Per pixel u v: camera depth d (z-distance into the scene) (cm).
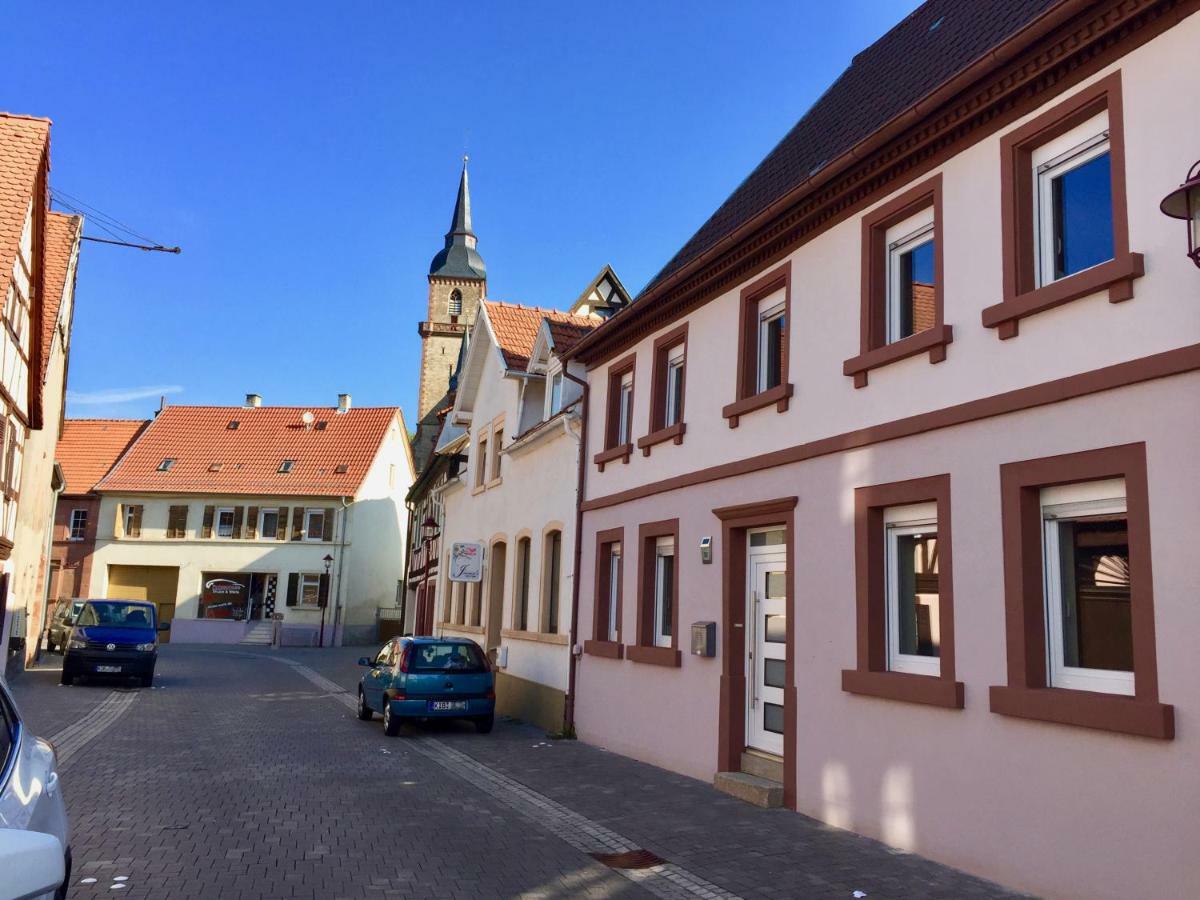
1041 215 733
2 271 1698
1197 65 611
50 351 2323
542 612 1675
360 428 5341
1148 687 592
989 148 767
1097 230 691
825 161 1094
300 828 832
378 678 1587
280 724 1619
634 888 672
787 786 934
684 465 1206
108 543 4878
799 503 957
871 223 898
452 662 1505
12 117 1891
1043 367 693
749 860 743
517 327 2155
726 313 1148
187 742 1378
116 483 4919
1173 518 589
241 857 732
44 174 1927
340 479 4984
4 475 1977
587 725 1414
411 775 1113
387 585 5259
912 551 834
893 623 843
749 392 1086
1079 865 621
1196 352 584
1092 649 658
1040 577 691
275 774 1109
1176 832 565
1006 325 725
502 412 2077
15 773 440
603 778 1102
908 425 814
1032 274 726
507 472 1978
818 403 948
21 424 2169
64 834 458
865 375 881
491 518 2080
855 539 871
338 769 1150
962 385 766
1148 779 584
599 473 1473
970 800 711
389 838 801
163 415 5478
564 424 1592
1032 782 661
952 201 798
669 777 1110
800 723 922
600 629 1420
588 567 1479
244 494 4881
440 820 874
